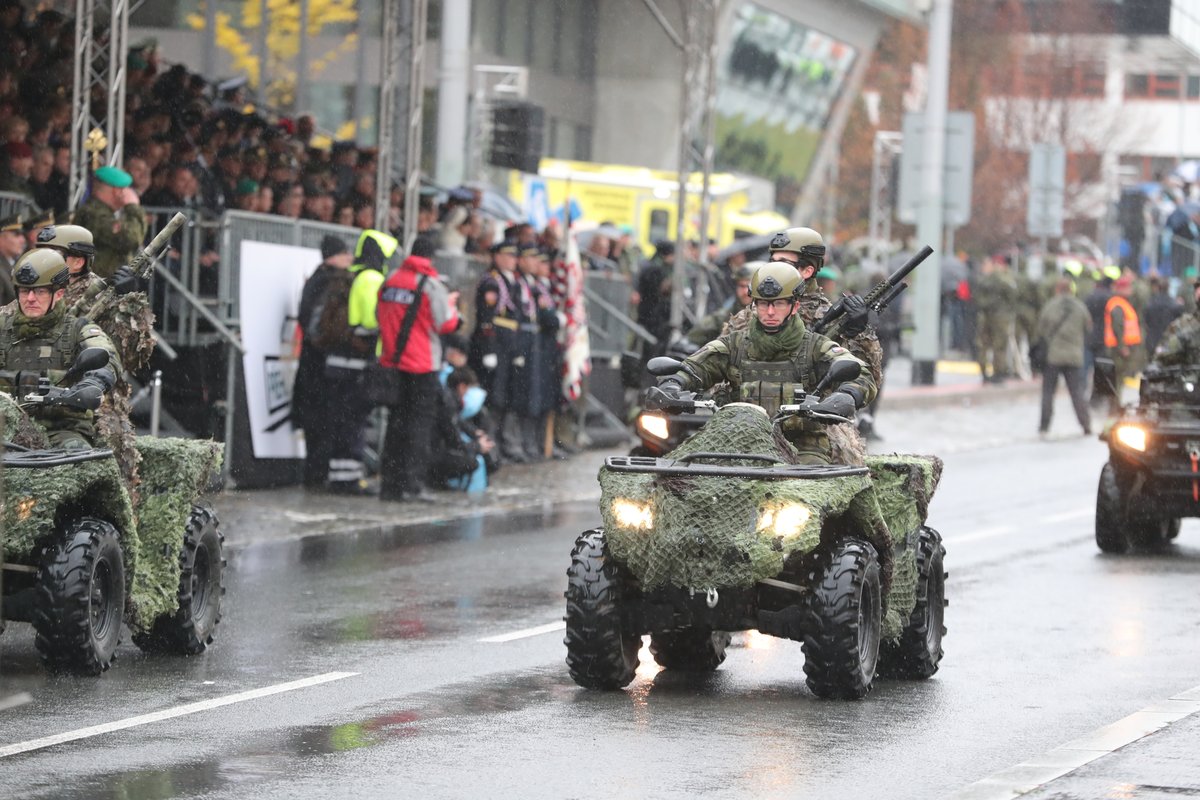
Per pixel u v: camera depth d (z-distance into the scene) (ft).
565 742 90.33
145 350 116.16
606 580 101.60
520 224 233.35
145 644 114.52
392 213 238.07
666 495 98.58
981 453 276.21
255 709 98.17
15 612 104.68
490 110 313.32
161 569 111.34
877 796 79.82
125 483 111.04
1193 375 173.27
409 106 224.74
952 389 372.58
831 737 92.02
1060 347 301.84
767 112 554.05
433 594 141.59
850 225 623.77
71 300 114.21
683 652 111.34
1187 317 175.42
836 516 102.37
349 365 200.03
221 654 115.03
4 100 185.98
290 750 88.17
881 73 636.48
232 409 197.47
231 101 250.37
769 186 475.72
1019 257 477.36
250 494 198.49
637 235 375.04
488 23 423.64
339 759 86.33
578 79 470.39
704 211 262.88
